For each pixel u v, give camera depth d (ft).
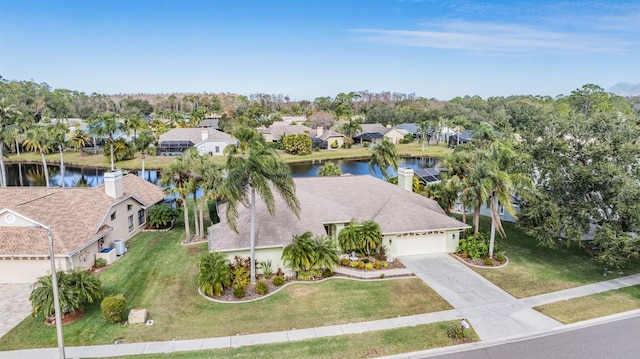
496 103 452.35
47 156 260.42
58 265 74.69
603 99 321.93
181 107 636.89
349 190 104.94
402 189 108.37
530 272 80.59
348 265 82.02
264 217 83.41
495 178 80.74
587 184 81.10
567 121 89.40
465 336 56.80
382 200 99.35
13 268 74.59
